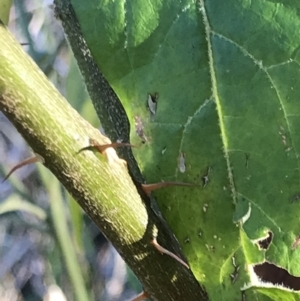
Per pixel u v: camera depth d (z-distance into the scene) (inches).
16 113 2.4
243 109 2.6
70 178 2.5
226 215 2.7
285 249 2.6
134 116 2.7
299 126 2.6
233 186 2.7
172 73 2.6
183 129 2.7
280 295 2.7
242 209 2.7
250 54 2.6
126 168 2.7
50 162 2.5
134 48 2.7
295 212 2.6
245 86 2.6
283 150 2.6
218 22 2.6
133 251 2.8
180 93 2.6
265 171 2.6
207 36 2.6
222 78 2.6
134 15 2.6
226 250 2.7
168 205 2.7
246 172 2.6
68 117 2.5
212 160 2.7
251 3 2.6
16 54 2.4
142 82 2.7
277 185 2.6
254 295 2.8
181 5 2.6
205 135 2.6
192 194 2.7
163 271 2.8
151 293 3.0
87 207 2.6
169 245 2.8
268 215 2.6
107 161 2.6
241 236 2.7
